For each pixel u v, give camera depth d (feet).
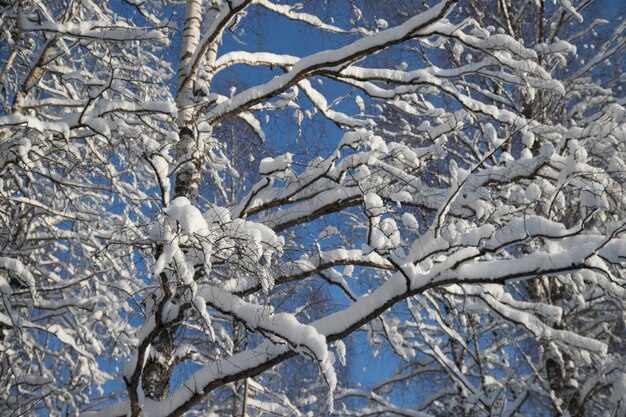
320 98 20.97
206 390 14.08
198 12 19.75
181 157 16.98
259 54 20.15
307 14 21.12
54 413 19.69
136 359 14.57
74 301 19.85
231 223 12.89
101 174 17.67
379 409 28.43
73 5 19.52
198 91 18.03
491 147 18.79
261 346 14.25
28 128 15.23
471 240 14.15
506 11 28.55
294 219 17.33
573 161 15.60
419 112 20.83
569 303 26.17
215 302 14.64
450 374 27.71
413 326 29.27
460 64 29.60
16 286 20.11
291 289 14.88
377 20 22.38
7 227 17.78
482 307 22.79
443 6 17.26
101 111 15.70
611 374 24.40
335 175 16.33
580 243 14.67
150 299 14.23
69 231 19.70
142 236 12.46
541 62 28.76
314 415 29.19
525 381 28.76
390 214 16.69
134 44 21.29
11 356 18.67
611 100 29.01
